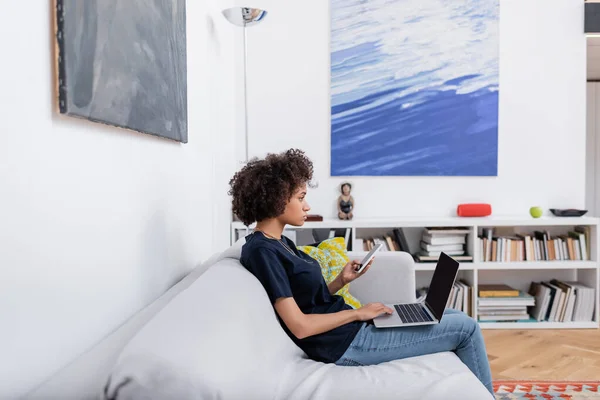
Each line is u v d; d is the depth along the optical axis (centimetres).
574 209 379
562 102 393
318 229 369
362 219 376
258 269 159
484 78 389
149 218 169
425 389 139
